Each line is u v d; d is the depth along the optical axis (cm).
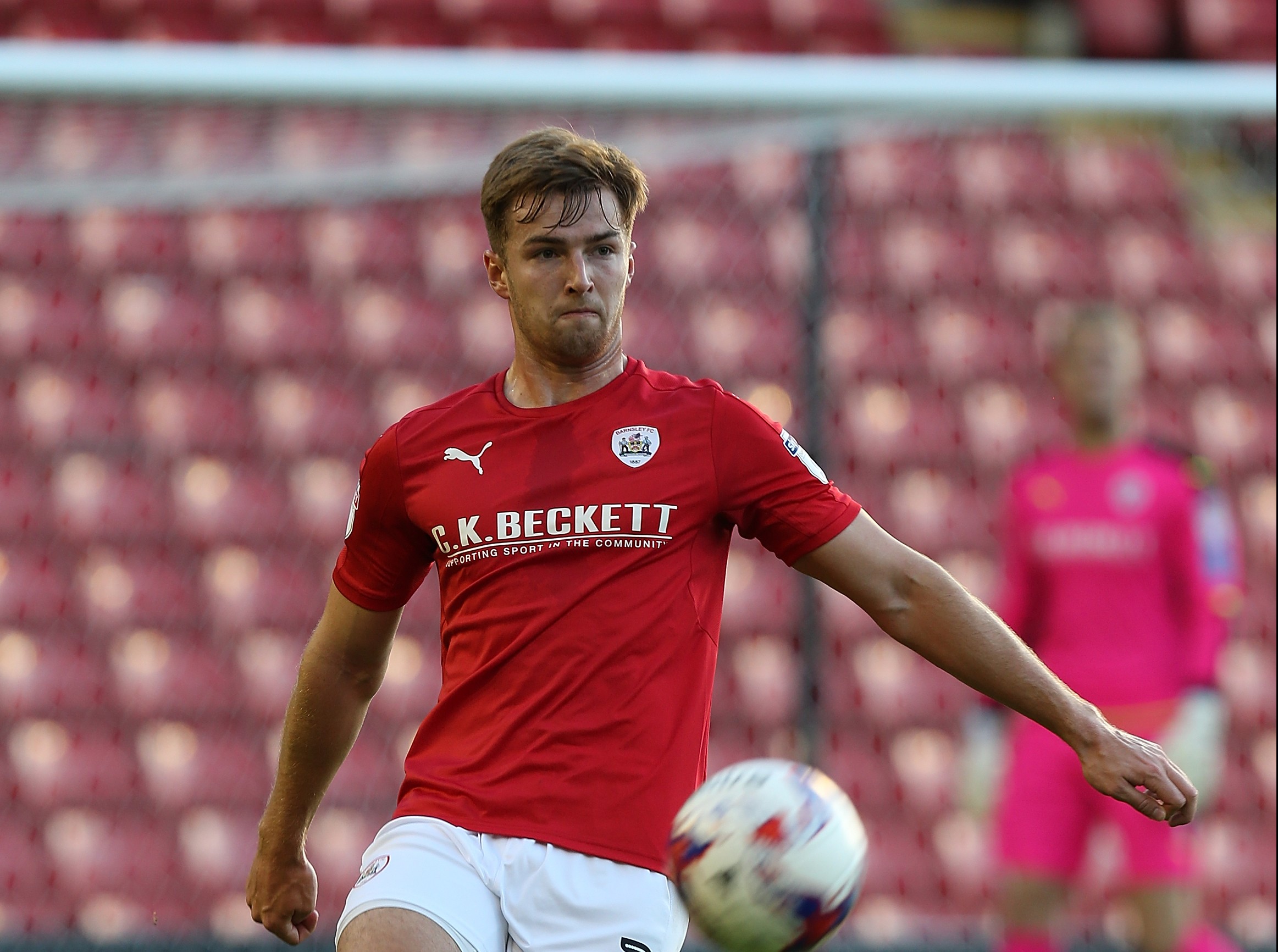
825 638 2769
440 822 954
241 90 1931
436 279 3212
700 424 964
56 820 2602
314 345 3119
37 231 3200
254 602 2853
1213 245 3294
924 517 2928
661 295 3150
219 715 2734
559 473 958
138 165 2306
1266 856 2584
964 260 3228
